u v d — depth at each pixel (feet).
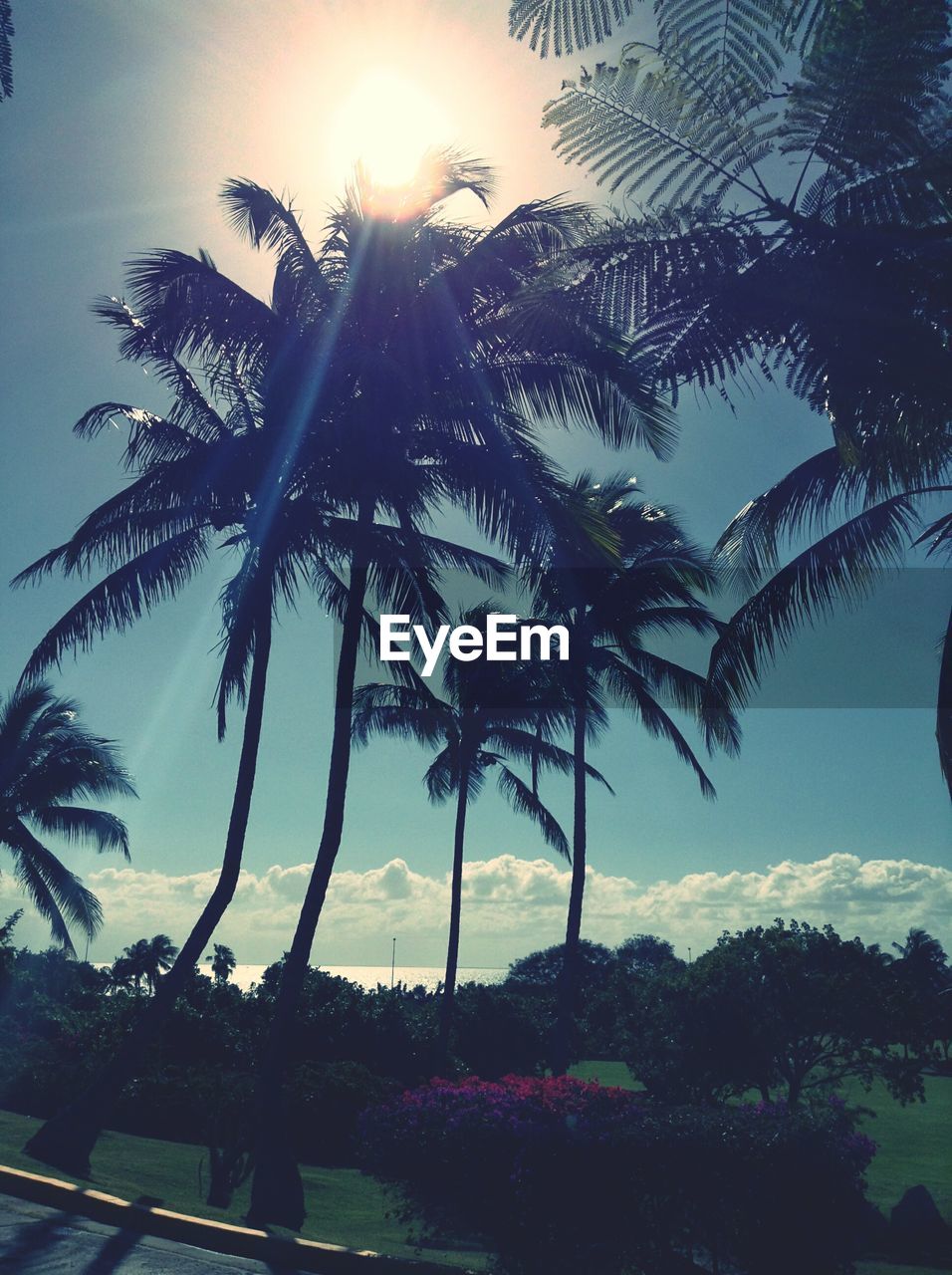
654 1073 80.28
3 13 13.83
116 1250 27.94
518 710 95.71
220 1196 45.44
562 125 13.28
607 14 12.40
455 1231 33.53
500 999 117.29
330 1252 27.48
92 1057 82.33
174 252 53.06
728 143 13.09
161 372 59.16
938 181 13.12
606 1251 29.84
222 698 58.65
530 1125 31.45
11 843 113.80
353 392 53.57
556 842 108.78
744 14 12.55
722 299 14.28
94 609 56.03
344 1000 99.86
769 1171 29.99
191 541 58.03
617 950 363.56
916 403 16.80
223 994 99.81
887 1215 60.95
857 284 14.03
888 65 12.35
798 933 81.15
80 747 115.03
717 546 47.09
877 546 41.42
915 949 246.47
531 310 15.42
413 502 55.16
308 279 54.08
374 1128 35.40
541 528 50.42
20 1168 37.99
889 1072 76.18
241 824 53.42
